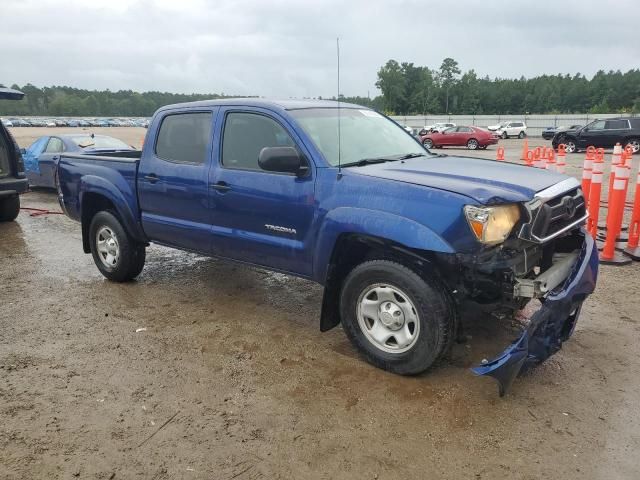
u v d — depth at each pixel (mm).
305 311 5152
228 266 6660
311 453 3035
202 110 4984
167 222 5266
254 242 4547
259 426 3291
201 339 4539
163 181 5191
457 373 3881
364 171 3951
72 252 7566
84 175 6012
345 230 3812
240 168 4625
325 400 3561
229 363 4102
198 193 4891
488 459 2961
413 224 3502
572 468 2873
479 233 3326
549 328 3473
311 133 4301
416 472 2871
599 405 3461
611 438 3121
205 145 4926
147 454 3043
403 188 3625
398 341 3811
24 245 8031
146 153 5410
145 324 4875
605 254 6555
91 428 3297
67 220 9883
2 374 3971
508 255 3541
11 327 4836
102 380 3871
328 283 4066
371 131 4863
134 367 4059
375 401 3535
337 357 4168
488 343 4340
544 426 3244
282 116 4391
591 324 4719
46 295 5695
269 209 4363
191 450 3076
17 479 2848
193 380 3854
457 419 3326
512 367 3271
